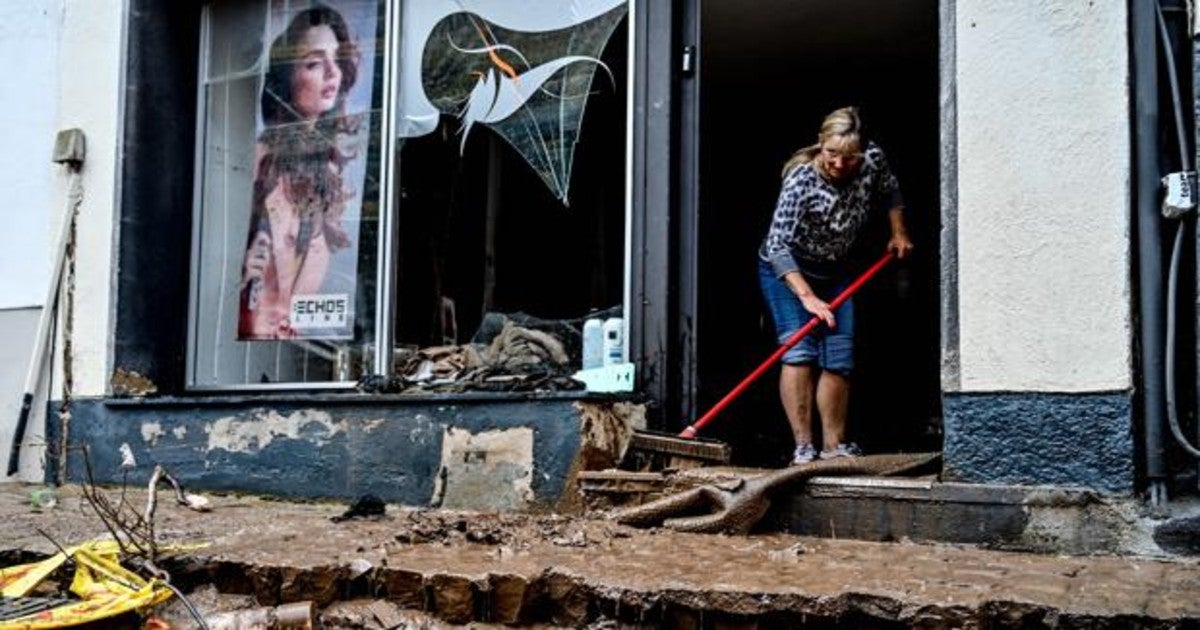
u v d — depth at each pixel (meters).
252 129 5.89
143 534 3.95
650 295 4.85
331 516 4.52
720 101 8.91
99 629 3.34
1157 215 3.68
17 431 5.89
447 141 5.40
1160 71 3.74
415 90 5.50
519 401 4.52
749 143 9.11
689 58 4.93
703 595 3.03
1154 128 3.70
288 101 5.81
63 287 5.91
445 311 5.34
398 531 4.04
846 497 3.88
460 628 3.24
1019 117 3.86
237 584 3.54
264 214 5.83
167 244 5.94
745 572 3.24
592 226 5.02
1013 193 3.84
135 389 5.79
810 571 3.24
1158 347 3.64
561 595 3.22
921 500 3.77
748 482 3.94
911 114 8.74
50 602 3.46
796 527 3.95
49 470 5.80
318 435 5.01
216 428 5.30
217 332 5.90
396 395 4.81
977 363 3.84
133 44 5.88
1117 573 3.23
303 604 3.32
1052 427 3.71
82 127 5.95
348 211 5.62
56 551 3.88
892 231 5.01
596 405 4.50
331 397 4.95
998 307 3.83
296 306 5.71
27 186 6.08
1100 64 3.76
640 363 4.83
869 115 8.83
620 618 3.13
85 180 5.93
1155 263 3.67
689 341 4.83
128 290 5.80
